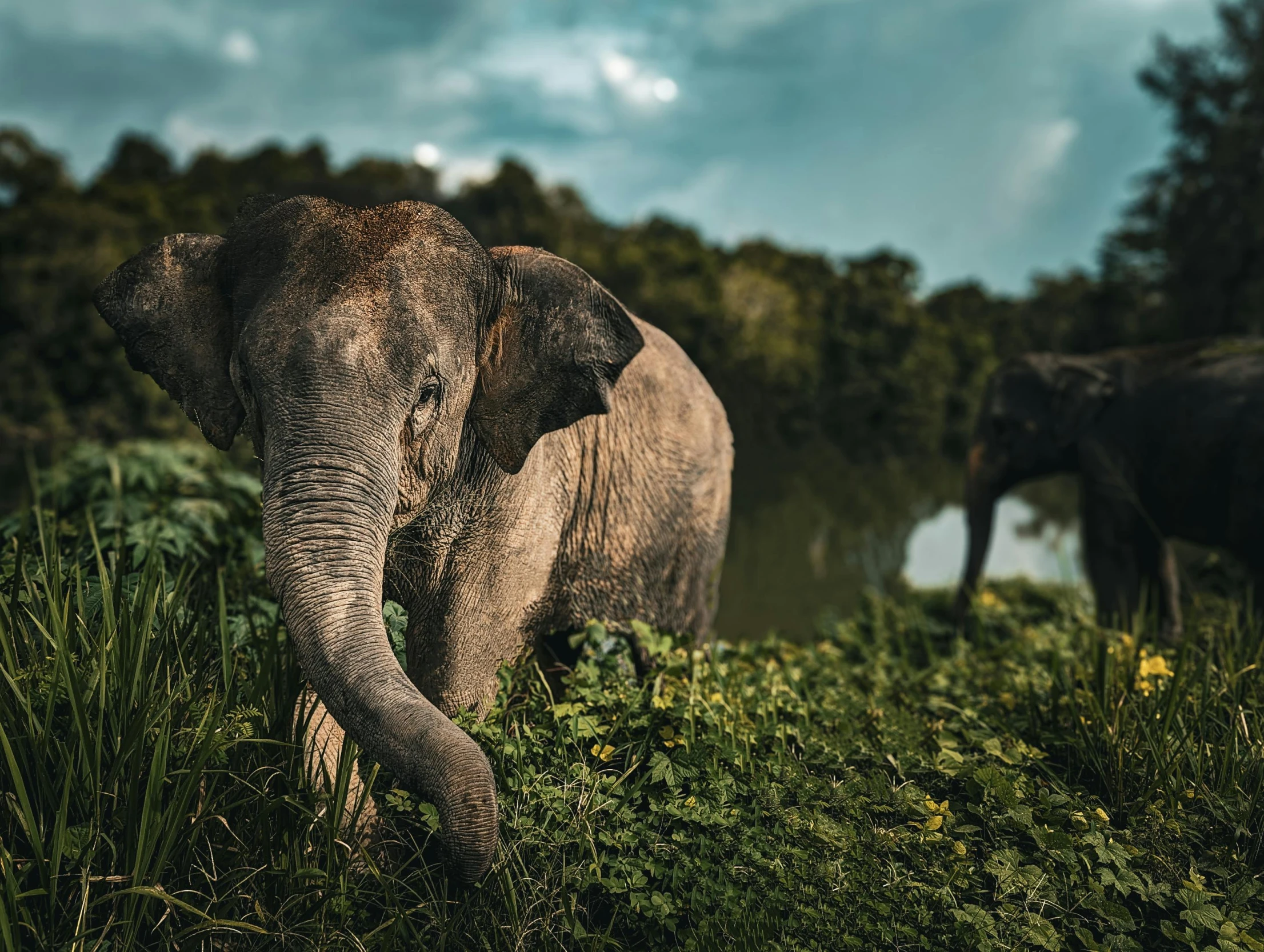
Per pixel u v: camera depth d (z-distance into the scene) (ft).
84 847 6.89
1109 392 23.82
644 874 8.52
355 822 7.99
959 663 16.80
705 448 13.29
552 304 9.03
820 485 141.38
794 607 53.62
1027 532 72.33
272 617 10.40
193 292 8.61
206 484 15.62
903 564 73.56
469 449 9.58
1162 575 23.13
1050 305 249.55
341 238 8.00
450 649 9.97
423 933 7.80
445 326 8.08
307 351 7.36
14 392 86.69
